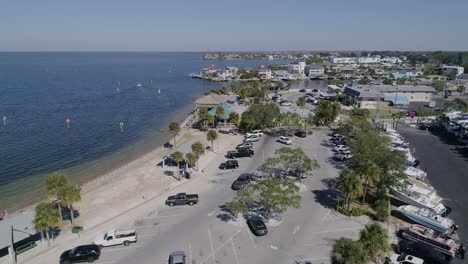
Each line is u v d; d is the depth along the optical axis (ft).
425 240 123.03
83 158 244.83
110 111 408.26
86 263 114.11
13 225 120.67
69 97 498.28
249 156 228.02
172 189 177.06
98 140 290.15
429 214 141.49
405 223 142.20
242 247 122.11
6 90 548.72
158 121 366.22
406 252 118.21
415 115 374.84
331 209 152.56
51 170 220.02
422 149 253.24
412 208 147.23
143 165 219.20
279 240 126.72
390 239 127.75
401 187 158.40
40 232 125.08
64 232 134.82
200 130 311.68
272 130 302.45
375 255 100.48
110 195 171.53
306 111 378.32
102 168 224.53
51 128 321.52
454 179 193.77
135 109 426.51
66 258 113.19
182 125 333.83
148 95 546.26
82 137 296.51
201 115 317.42
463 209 157.17
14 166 225.15
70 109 411.13
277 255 117.19
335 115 310.24
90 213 151.43
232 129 310.04
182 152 215.10
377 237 97.81
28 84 635.66
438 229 134.41
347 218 144.25
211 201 161.48
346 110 397.60
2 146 264.52
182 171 203.62
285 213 148.46
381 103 428.97
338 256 108.37
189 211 151.64
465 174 201.87
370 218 144.87
